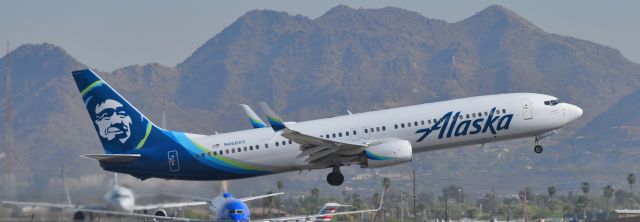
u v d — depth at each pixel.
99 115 171.75
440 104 171.25
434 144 169.38
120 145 171.12
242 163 169.12
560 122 172.62
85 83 171.88
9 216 127.12
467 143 171.25
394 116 169.00
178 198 163.25
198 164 169.62
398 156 164.75
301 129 168.12
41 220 125.75
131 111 171.50
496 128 170.00
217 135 171.75
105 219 131.50
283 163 169.25
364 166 168.50
